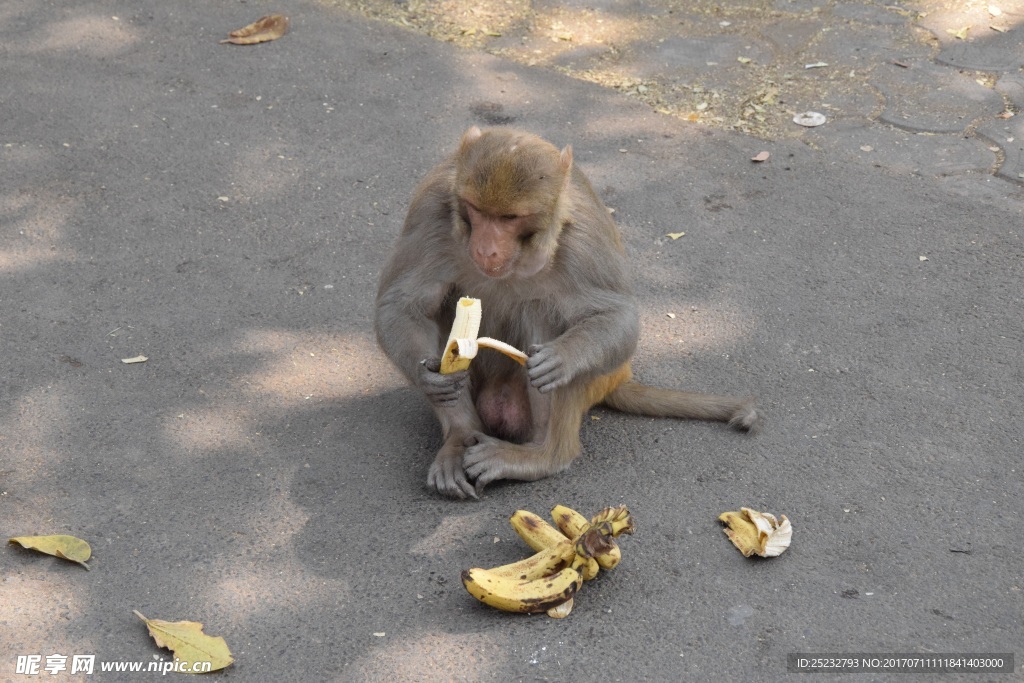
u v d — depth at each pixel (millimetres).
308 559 2186
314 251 2756
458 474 2283
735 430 2418
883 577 2189
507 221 2168
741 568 2193
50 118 3057
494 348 2193
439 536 2227
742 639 2104
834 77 3328
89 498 2250
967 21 3623
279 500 2266
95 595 2123
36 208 2812
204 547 2189
